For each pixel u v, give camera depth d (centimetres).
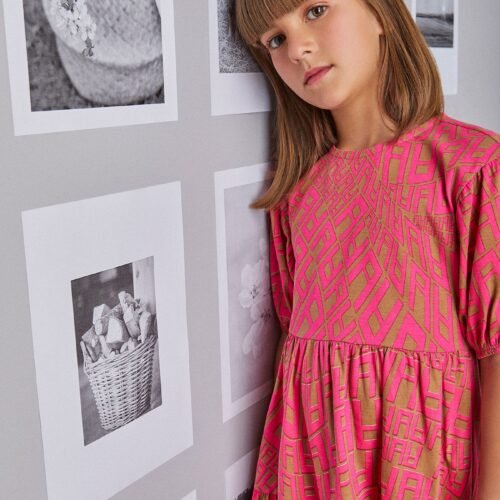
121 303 60
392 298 67
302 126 76
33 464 54
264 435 78
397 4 70
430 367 66
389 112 72
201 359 71
